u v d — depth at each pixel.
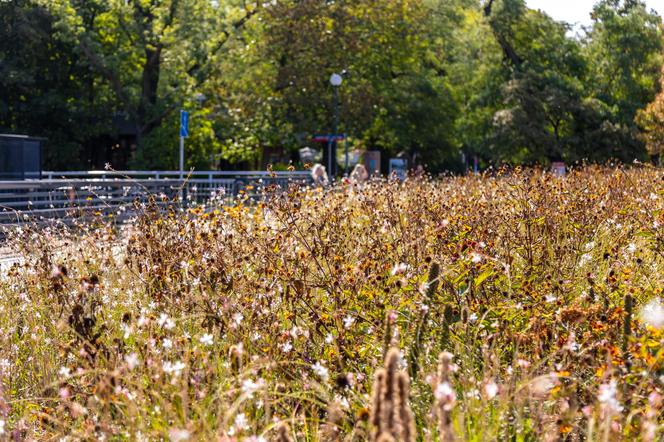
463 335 5.12
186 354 4.61
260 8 49.50
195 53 45.78
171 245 6.59
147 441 4.04
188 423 3.86
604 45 64.00
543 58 60.91
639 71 63.53
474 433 3.88
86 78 48.88
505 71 60.22
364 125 48.94
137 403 4.35
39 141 25.05
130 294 6.45
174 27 45.66
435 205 7.89
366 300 5.58
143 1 45.62
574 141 55.94
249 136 48.66
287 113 49.12
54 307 6.10
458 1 62.25
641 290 5.95
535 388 4.16
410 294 5.68
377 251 6.65
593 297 5.62
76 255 7.70
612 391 3.49
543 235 7.13
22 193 16.77
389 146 54.28
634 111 60.69
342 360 4.89
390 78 52.59
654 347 4.39
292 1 49.59
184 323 5.45
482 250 6.37
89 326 5.13
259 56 49.09
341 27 48.78
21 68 46.66
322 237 6.98
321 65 48.28
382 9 50.62
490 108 60.72
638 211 8.10
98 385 4.33
